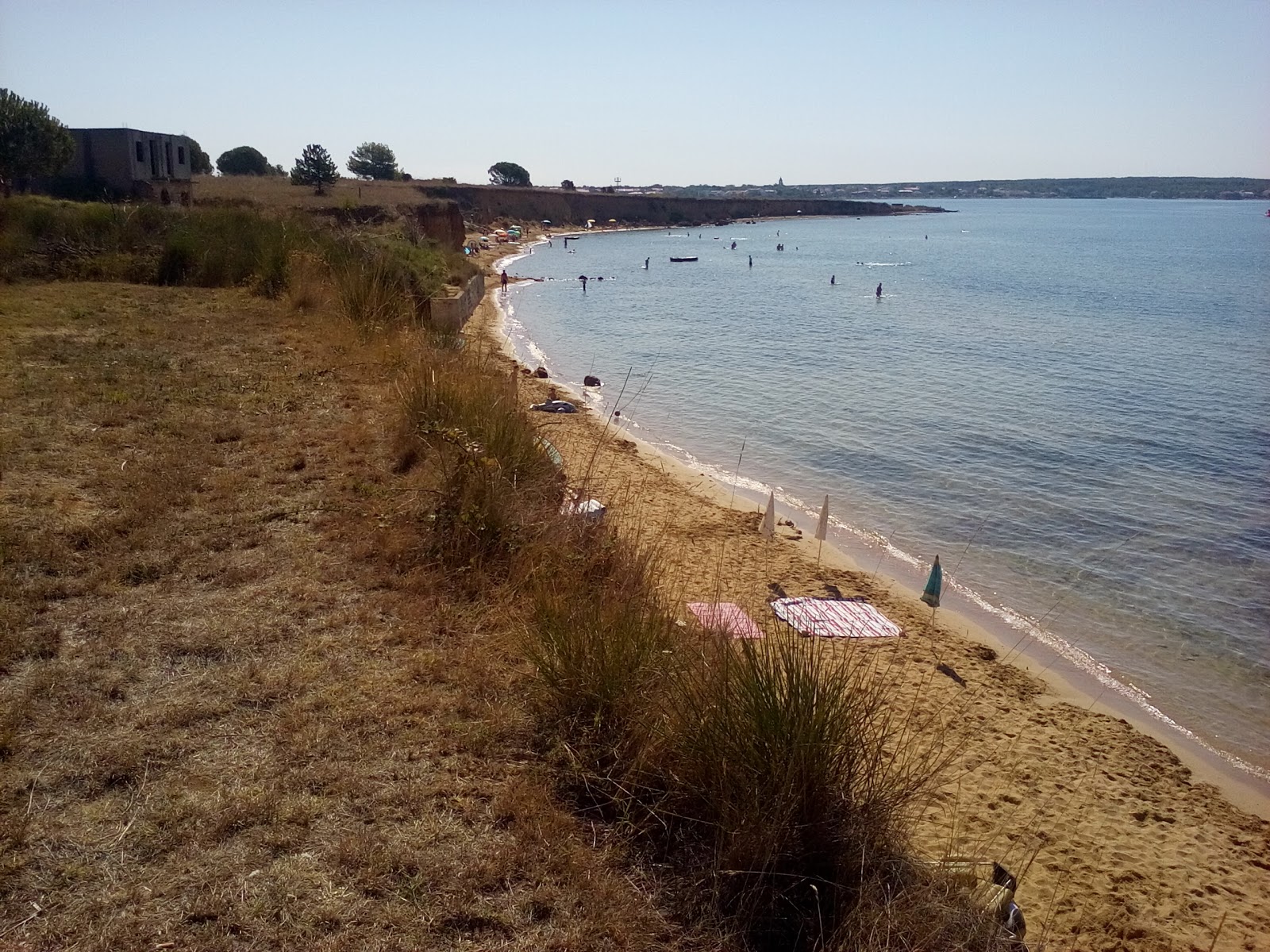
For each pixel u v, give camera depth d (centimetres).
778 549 1024
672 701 398
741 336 2944
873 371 2327
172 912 296
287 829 338
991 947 331
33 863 310
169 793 351
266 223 1869
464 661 472
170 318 1284
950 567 1055
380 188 6625
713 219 14675
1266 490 1370
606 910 321
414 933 299
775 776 350
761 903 336
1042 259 7306
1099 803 602
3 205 1695
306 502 655
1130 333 3120
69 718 390
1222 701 788
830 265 6544
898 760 556
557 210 11481
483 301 3541
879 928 321
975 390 2097
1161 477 1430
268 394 929
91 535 559
